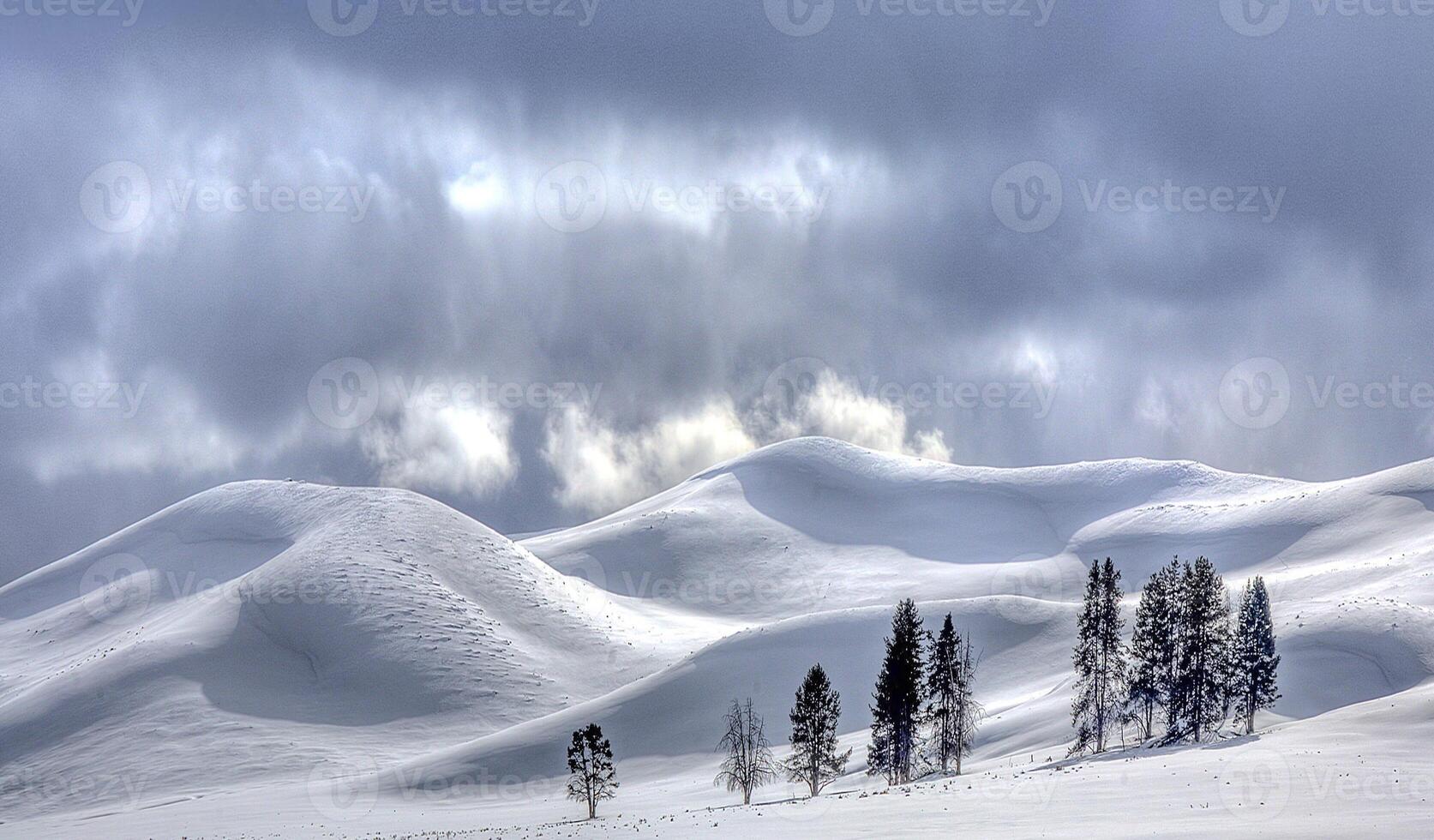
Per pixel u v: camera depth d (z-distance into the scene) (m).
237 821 82.81
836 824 45.25
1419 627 91.62
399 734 126.12
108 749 118.94
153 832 79.44
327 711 131.38
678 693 115.88
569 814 74.75
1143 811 41.62
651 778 99.12
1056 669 116.50
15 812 106.50
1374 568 134.88
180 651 138.88
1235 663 73.06
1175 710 73.69
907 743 77.06
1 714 128.00
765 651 122.56
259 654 141.38
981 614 129.50
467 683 137.50
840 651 122.19
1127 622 117.12
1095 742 77.56
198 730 122.56
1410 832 34.19
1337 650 90.56
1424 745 52.97
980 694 113.56
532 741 107.50
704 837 44.03
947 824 42.09
